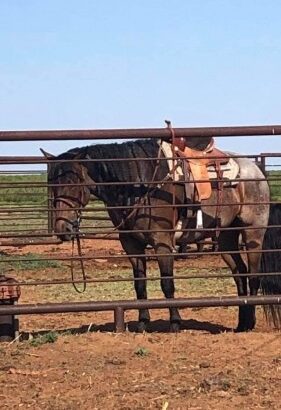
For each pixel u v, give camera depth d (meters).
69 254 15.56
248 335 8.01
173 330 8.55
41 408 5.89
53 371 6.79
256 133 7.90
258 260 8.98
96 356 7.27
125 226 8.57
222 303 8.02
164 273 8.48
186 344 7.66
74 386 6.37
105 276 13.32
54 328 8.97
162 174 8.45
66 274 13.62
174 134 7.85
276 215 8.78
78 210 8.01
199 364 6.91
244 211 8.98
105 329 8.78
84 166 8.37
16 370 6.80
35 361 7.13
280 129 7.91
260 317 9.59
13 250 16.80
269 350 7.39
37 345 7.72
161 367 6.85
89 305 7.99
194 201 8.60
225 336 7.98
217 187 8.79
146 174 8.45
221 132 7.88
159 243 8.47
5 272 13.85
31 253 15.91
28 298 11.09
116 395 6.13
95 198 8.93
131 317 9.68
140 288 8.63
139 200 8.45
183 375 6.60
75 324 9.23
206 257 15.23
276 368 6.74
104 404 5.95
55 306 7.89
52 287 12.19
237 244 9.30
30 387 6.38
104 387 6.34
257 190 9.05
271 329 8.70
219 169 8.79
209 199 8.75
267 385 6.29
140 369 6.80
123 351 7.45
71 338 7.95
